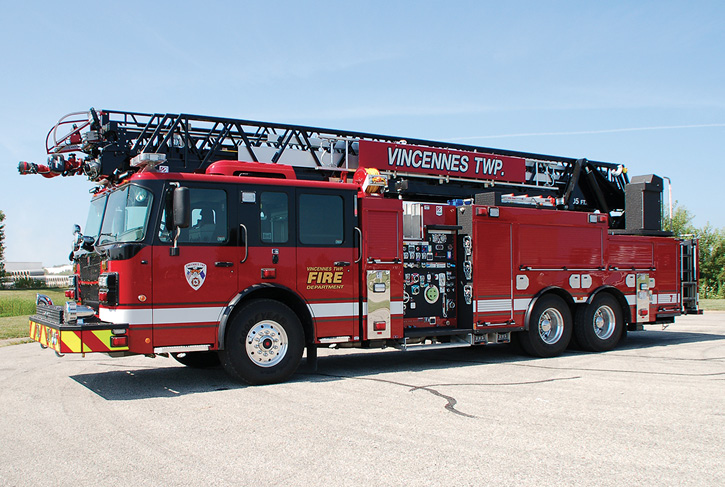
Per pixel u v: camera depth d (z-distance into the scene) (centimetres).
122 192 743
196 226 720
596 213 1065
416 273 904
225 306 726
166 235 703
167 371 862
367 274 821
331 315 797
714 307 2284
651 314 1144
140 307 684
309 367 804
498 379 769
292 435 503
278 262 763
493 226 939
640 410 589
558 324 1004
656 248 1159
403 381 756
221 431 519
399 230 856
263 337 743
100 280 708
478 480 395
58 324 677
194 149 943
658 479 398
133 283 683
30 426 545
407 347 870
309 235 789
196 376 809
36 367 915
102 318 723
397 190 940
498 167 1129
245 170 791
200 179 728
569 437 494
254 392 689
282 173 816
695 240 1238
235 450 464
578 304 1039
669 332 1402
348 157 1005
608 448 465
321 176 1006
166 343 696
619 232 1148
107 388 727
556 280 1002
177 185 714
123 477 407
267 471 416
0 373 855
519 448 464
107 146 891
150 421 557
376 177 834
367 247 827
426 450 460
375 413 580
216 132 962
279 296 779
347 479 398
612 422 543
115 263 691
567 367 872
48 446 482
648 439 489
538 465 425
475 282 917
